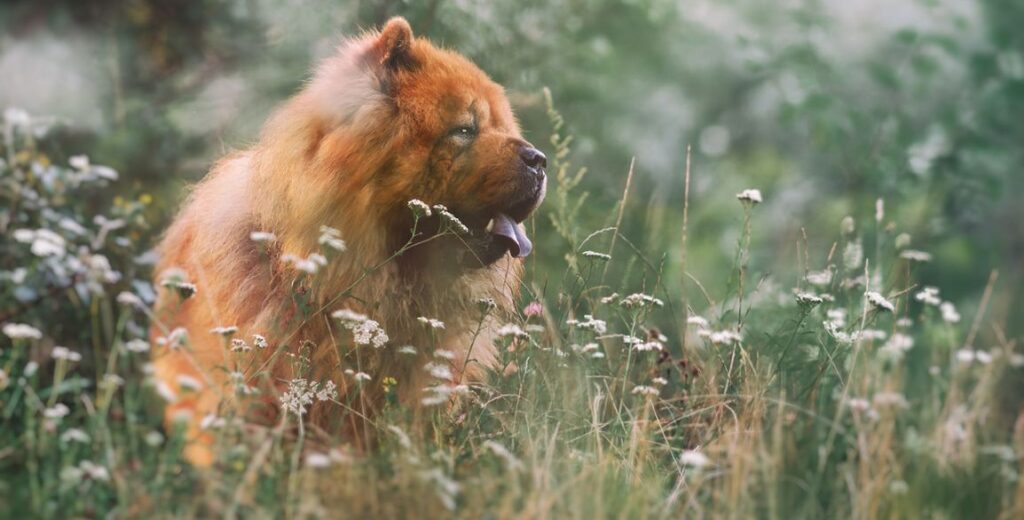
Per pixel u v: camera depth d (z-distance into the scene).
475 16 15.14
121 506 6.59
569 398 8.71
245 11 16.39
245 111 15.72
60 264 10.09
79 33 16.86
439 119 9.16
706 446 8.45
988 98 19.81
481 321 8.91
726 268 18.23
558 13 16.53
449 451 7.92
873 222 17.22
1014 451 9.49
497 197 9.20
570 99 16.64
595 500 7.21
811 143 22.00
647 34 20.19
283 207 9.04
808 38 19.91
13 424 8.30
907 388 11.27
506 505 6.77
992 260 20.14
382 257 9.10
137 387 9.28
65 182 11.02
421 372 9.19
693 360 9.95
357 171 8.97
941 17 19.73
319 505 6.70
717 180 24.16
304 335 8.90
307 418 8.84
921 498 8.05
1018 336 15.30
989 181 19.41
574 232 10.80
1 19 16.52
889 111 19.98
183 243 10.17
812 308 9.16
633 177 17.77
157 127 15.62
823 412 8.80
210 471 6.76
